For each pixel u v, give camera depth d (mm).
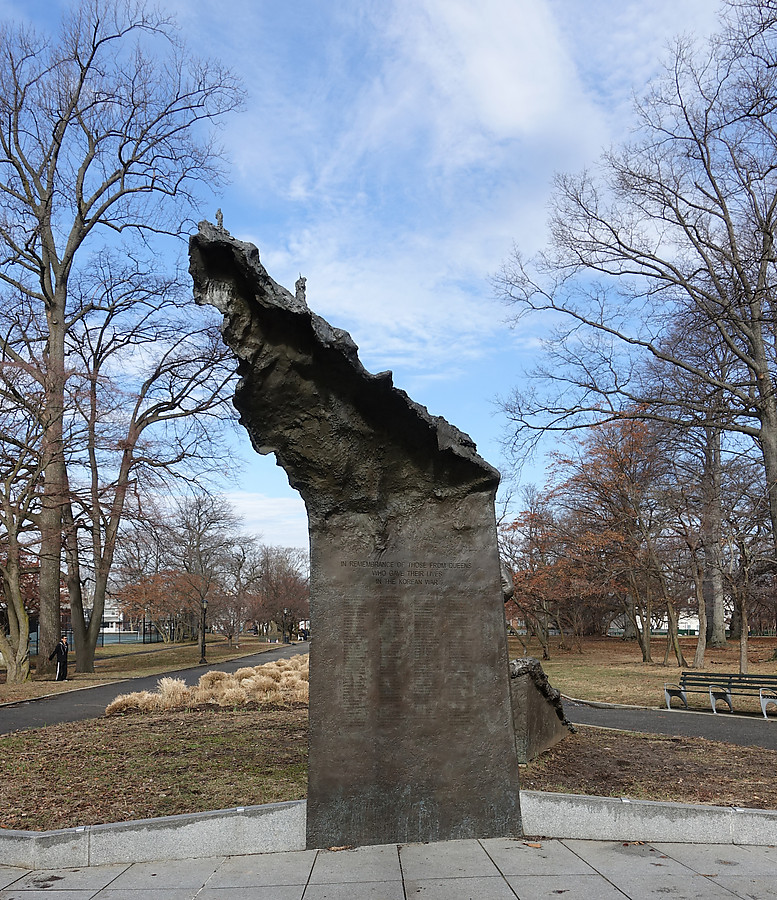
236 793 7773
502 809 6707
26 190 31641
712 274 22438
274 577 71062
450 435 7172
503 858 6070
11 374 26297
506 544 36969
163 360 32375
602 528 33406
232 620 59812
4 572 26438
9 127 31016
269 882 5625
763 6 19359
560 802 6727
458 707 6820
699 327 22281
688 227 23000
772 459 22234
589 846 6406
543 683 9859
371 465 6945
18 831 6402
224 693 16156
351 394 6773
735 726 14641
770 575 36156
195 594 51281
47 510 29094
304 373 6637
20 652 26047
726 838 6559
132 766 9273
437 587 6996
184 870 5988
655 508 30828
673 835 6590
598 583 35531
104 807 7363
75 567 32188
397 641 6828
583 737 11797
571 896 5238
